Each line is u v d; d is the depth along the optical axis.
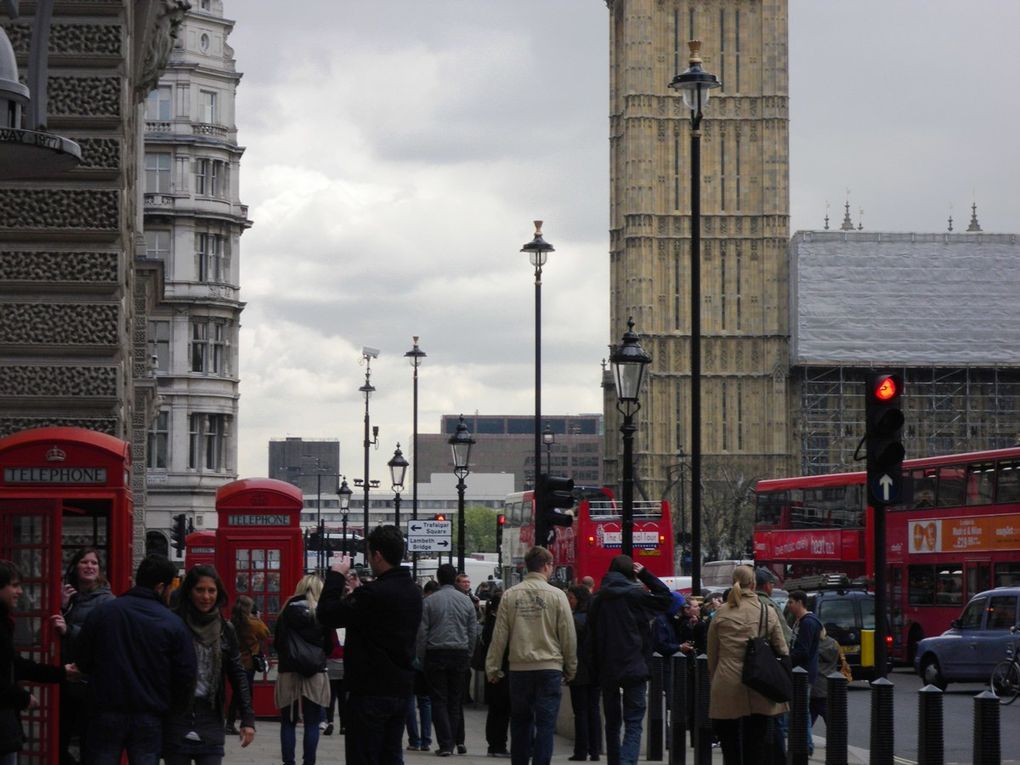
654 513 56.25
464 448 55.25
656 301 162.88
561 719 27.12
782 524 59.19
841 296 157.12
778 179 162.75
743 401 162.25
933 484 48.88
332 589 13.64
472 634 23.55
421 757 23.66
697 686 21.08
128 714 12.48
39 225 19.86
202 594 13.43
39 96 13.51
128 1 20.89
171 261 93.12
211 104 95.12
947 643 40.50
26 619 15.98
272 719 30.50
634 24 162.38
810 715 24.30
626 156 163.62
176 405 92.94
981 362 155.75
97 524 19.80
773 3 163.00
